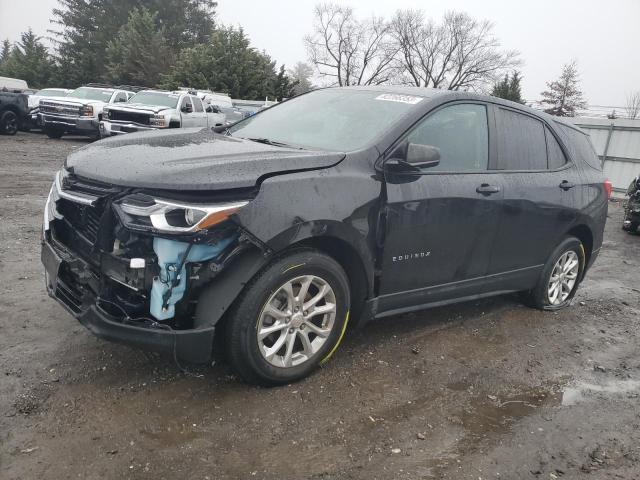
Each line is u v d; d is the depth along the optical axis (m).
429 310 5.02
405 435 3.05
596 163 5.60
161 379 3.35
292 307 3.30
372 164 3.55
